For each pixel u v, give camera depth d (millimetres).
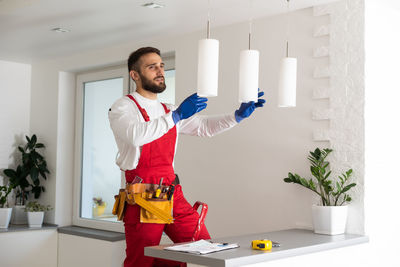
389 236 3240
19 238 4938
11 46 4734
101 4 3385
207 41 2053
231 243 2492
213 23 3818
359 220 3039
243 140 3686
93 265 4754
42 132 5520
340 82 3176
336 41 3209
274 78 3533
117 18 3721
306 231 3123
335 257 2721
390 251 3250
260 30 3635
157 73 2619
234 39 3791
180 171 4102
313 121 3307
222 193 3797
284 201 3422
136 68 2633
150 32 4133
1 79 5441
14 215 5316
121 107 2525
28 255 4988
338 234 3004
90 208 5254
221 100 3838
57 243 5195
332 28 3230
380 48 3223
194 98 2322
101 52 4887
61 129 5363
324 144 3236
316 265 2574
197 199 3969
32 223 5070
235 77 3764
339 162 3150
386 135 3260
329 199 3074
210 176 3885
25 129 5633
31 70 5695
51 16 3682
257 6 3367
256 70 2152
